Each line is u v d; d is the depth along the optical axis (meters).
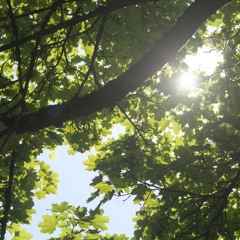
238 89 5.82
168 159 5.89
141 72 3.54
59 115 3.46
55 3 3.83
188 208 5.36
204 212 5.36
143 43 4.52
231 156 5.02
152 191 5.44
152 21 4.68
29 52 5.60
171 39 3.57
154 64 3.55
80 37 5.75
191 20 3.58
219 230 4.93
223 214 5.43
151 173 5.29
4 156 4.76
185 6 5.25
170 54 3.59
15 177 5.76
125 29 5.02
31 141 4.97
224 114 5.67
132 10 4.71
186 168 5.18
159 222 5.25
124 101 6.00
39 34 3.64
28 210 5.55
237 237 5.42
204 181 5.18
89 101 3.51
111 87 3.52
